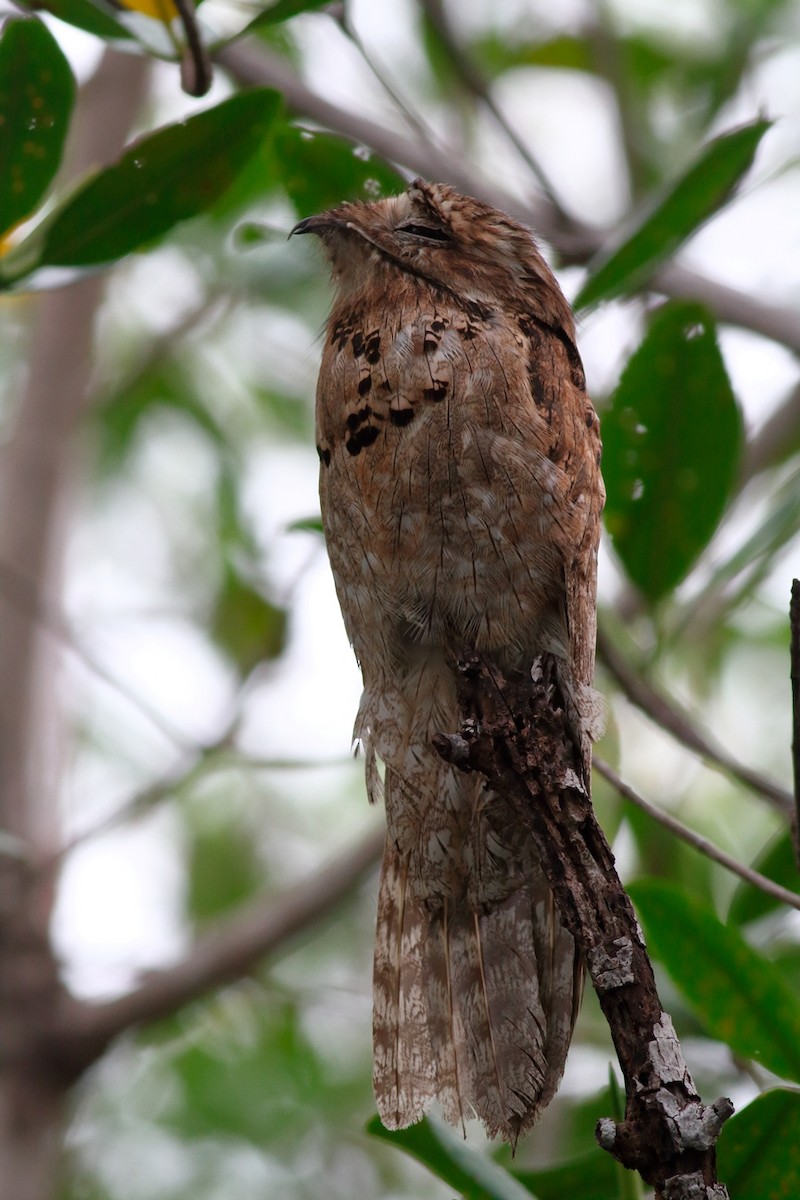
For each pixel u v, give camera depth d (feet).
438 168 41.11
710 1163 17.31
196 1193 46.70
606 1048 37.17
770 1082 27.43
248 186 46.70
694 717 40.63
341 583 26.50
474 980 25.46
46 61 24.88
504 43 52.11
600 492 26.11
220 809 52.90
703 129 47.91
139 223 26.21
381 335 25.30
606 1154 23.30
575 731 21.80
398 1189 47.32
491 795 25.46
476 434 24.39
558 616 25.40
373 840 42.16
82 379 48.01
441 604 25.30
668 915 23.73
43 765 45.01
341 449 25.46
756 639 48.42
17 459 46.52
